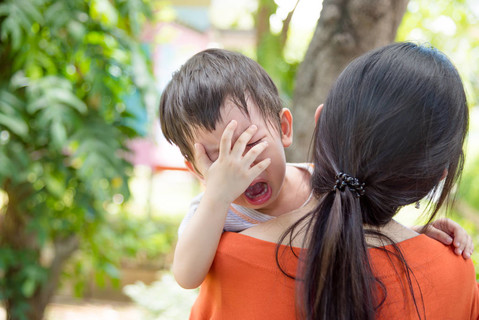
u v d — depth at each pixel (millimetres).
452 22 3494
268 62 3283
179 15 4465
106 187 2615
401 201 771
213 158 854
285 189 931
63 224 2807
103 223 2943
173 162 4586
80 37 2377
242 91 845
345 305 712
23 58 2381
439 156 757
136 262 4539
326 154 804
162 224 4730
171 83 934
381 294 754
